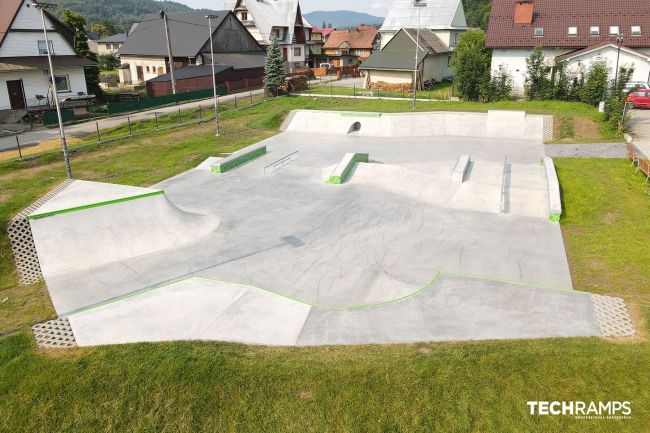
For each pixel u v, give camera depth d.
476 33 46.31
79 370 9.77
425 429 8.52
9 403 9.18
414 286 13.10
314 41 78.31
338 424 8.64
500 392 9.03
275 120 35.81
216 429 8.73
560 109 33.47
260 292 12.90
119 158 26.17
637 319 11.04
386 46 47.91
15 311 12.23
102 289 13.27
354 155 24.05
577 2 39.72
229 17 53.09
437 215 18.23
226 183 22.44
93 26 120.69
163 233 16.11
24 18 35.75
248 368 9.66
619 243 15.02
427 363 9.68
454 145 29.47
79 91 39.69
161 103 39.81
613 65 35.59
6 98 35.06
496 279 13.37
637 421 8.45
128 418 8.98
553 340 10.38
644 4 37.91
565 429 8.37
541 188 20.05
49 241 14.45
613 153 24.80
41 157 24.77
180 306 12.25
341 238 16.36
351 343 10.61
